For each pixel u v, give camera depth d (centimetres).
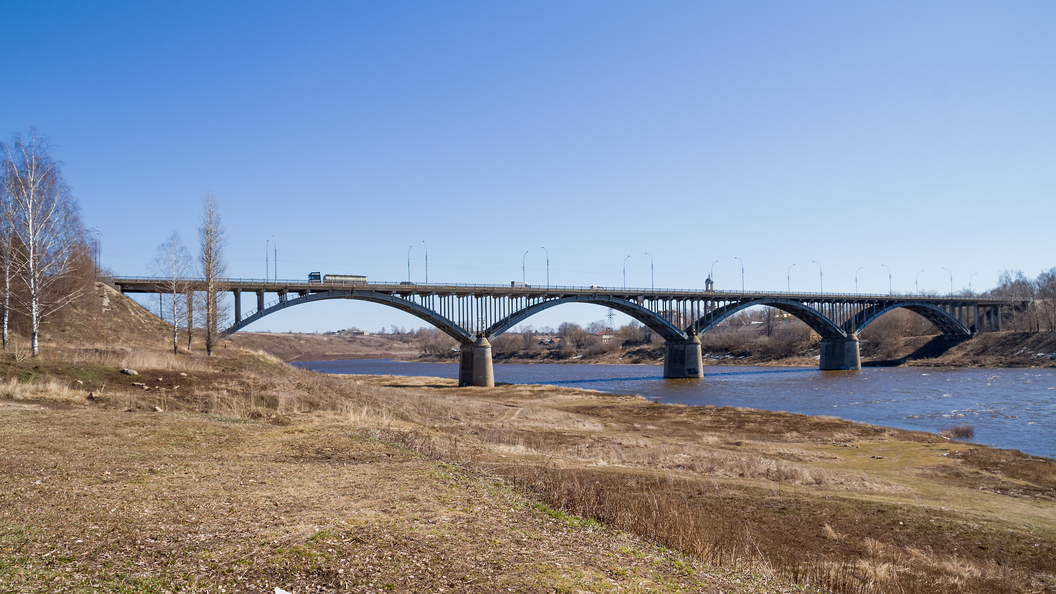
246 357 5341
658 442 3319
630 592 775
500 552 883
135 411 2403
